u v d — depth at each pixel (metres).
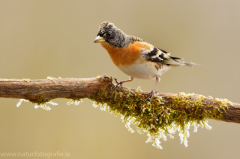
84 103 12.37
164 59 8.91
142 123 7.52
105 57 13.90
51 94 6.93
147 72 8.58
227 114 7.23
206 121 7.47
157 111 7.38
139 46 8.34
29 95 6.74
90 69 13.80
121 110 7.58
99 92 7.30
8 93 6.59
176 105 7.40
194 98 7.42
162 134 7.80
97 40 8.20
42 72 13.38
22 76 13.20
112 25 8.26
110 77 7.40
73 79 7.16
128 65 8.44
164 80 14.00
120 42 8.14
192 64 10.23
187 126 7.63
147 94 7.55
